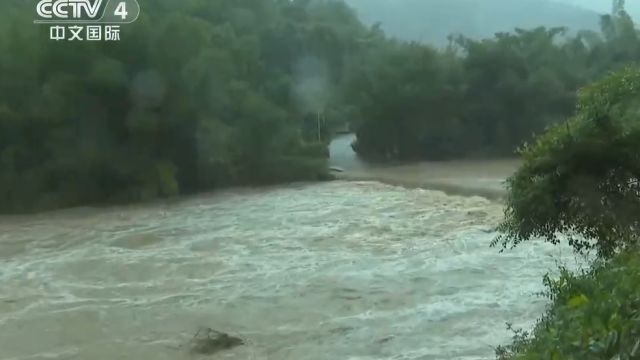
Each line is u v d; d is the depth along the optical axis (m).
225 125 36.44
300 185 36.97
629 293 5.07
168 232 25.33
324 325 14.67
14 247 23.72
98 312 16.14
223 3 49.28
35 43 32.06
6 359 13.42
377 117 46.47
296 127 41.50
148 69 33.22
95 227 26.83
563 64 46.84
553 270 17.72
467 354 12.51
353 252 21.06
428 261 19.48
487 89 46.06
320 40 55.41
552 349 4.74
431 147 46.72
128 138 33.62
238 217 27.73
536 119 45.22
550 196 9.37
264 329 14.62
